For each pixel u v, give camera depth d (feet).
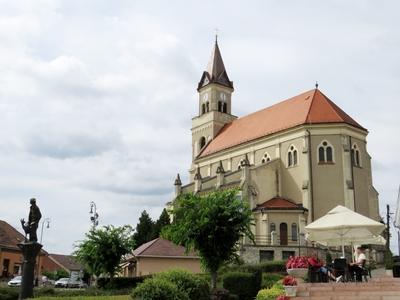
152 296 65.77
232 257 111.14
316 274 81.35
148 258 172.35
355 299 65.87
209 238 104.06
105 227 151.94
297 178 209.46
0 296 105.81
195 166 276.62
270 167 215.10
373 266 161.38
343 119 208.95
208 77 296.30
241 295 97.96
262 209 195.83
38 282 203.72
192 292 74.84
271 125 234.79
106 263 147.84
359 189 204.54
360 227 89.92
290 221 195.00
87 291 126.72
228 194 110.42
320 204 199.41
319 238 101.04
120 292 122.21
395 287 71.92
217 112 286.46
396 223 104.37
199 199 109.91
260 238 192.65
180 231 107.04
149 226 248.73
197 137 292.81
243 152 241.35
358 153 210.59
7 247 223.10
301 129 210.59
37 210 97.86
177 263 173.99
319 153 205.87
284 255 169.78
